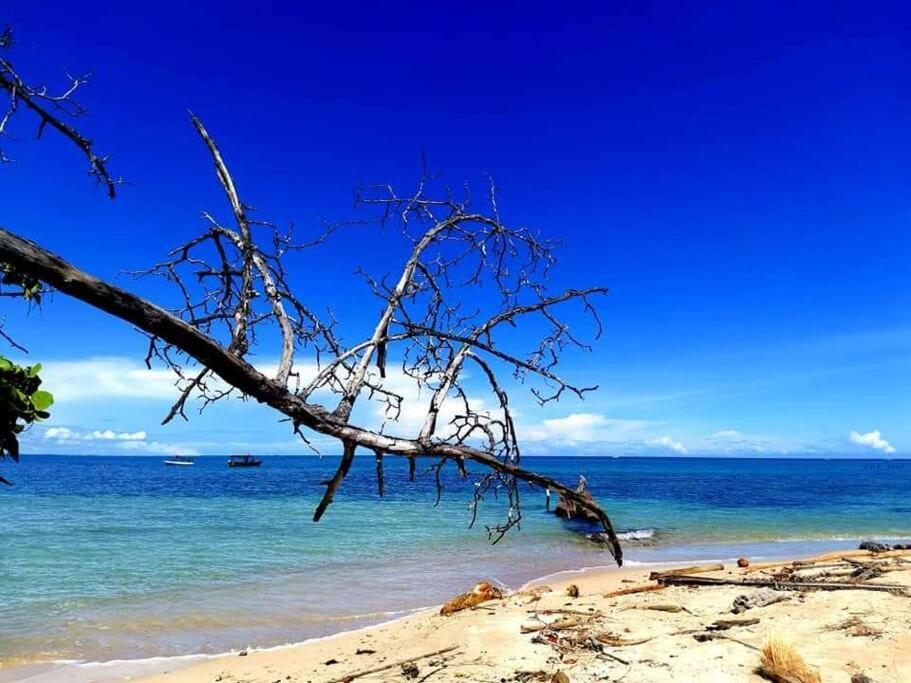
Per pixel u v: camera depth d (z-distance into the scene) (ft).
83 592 47.62
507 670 26.27
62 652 34.45
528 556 63.87
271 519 94.84
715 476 323.16
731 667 24.81
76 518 95.20
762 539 78.84
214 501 128.77
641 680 24.08
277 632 38.22
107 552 64.54
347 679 27.07
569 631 31.27
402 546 69.51
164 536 76.23
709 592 39.70
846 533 84.99
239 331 7.89
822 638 27.58
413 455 7.30
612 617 33.65
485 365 9.68
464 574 54.85
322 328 9.32
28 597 46.06
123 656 33.78
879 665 24.11
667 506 126.82
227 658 33.24
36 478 233.55
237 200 8.16
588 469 481.46
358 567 57.93
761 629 29.50
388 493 151.43
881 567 44.37
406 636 33.96
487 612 36.81
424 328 8.72
